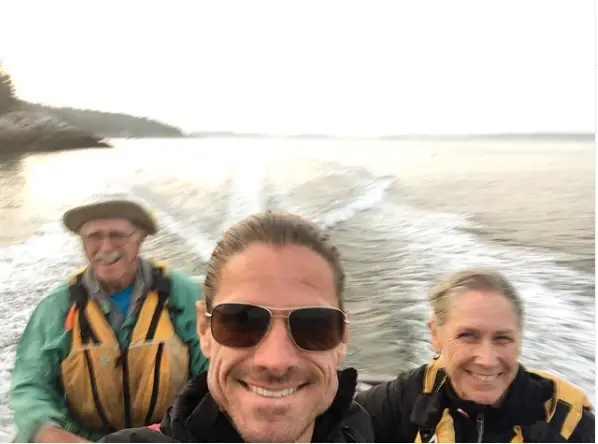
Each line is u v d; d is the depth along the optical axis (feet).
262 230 1.55
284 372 1.46
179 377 2.23
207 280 1.57
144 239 2.32
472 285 2.20
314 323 1.50
